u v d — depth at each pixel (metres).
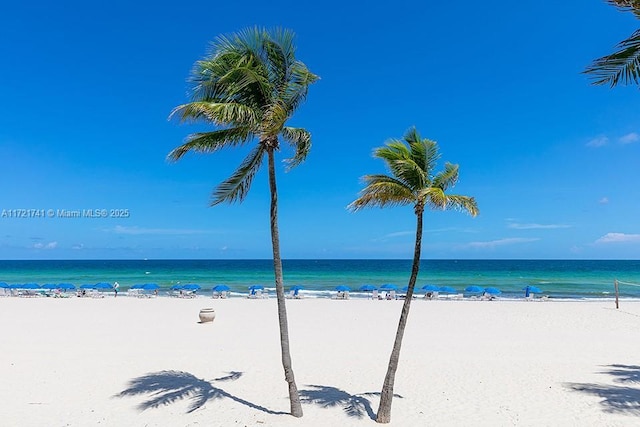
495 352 15.63
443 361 14.23
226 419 9.20
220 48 8.05
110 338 17.92
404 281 62.12
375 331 20.25
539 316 25.19
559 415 9.58
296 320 23.58
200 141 8.62
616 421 9.23
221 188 9.54
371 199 8.57
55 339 17.59
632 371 13.07
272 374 12.63
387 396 9.09
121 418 9.27
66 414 9.48
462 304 31.14
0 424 8.88
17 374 12.38
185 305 30.17
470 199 8.22
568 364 13.87
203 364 13.66
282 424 8.91
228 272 83.50
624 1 6.40
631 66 6.95
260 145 8.97
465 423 9.12
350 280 64.38
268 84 8.08
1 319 23.31
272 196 8.70
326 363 13.92
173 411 9.66
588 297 40.81
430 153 8.76
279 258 9.17
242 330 20.17
